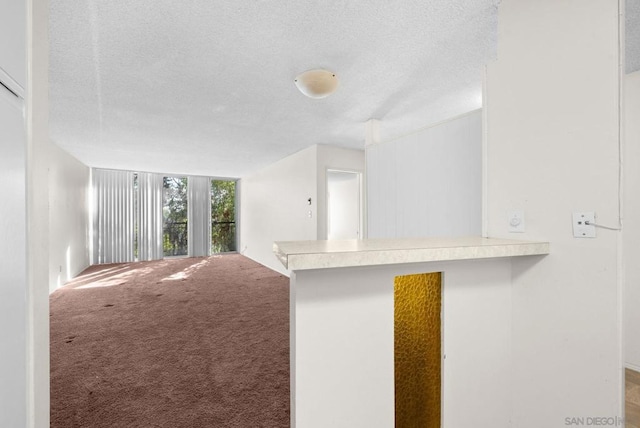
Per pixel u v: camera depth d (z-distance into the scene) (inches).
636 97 87.6
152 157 229.5
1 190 27.3
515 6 58.0
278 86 105.7
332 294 41.0
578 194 48.7
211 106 124.2
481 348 54.5
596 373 46.9
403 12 67.6
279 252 39.1
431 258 40.9
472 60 88.7
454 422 52.0
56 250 186.4
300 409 39.2
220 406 72.0
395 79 100.9
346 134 169.0
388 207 111.9
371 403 43.9
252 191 316.5
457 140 83.3
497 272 56.1
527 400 55.5
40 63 38.0
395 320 48.8
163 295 173.3
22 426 31.6
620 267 44.4
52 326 124.2
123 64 89.3
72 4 63.2
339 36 76.7
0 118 27.2
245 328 122.6
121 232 285.1
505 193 59.2
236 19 69.4
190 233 320.5
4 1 28.3
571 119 49.5
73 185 219.9
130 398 74.7
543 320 52.9
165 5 64.3
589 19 47.4
